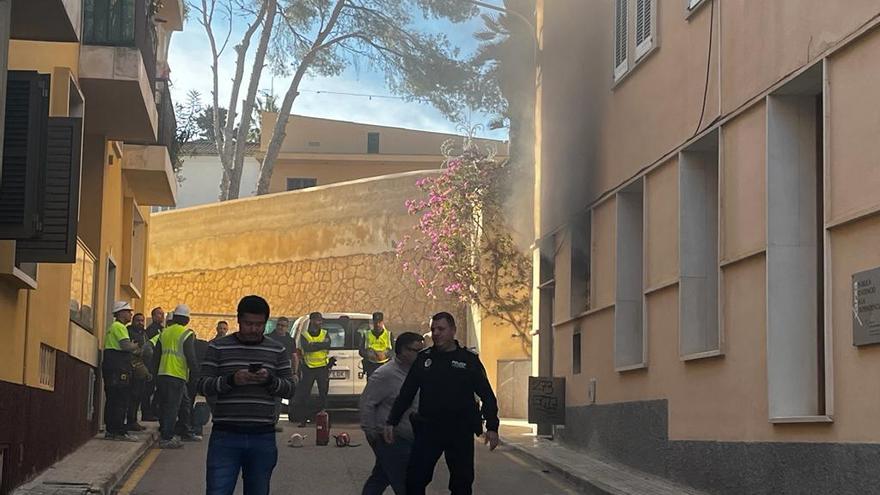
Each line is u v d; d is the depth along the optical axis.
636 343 14.65
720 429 11.01
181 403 16.81
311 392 20.28
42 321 11.83
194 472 13.25
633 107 14.26
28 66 11.32
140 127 16.19
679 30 12.58
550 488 12.86
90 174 16.58
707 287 12.23
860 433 8.27
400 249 29.58
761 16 10.28
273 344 7.50
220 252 36.09
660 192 13.14
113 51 13.98
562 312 17.77
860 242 8.35
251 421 7.29
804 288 9.86
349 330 21.59
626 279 14.77
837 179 8.74
